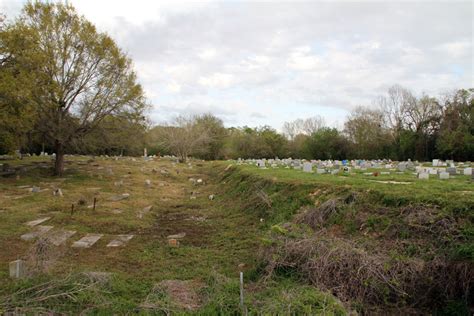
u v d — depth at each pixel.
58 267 7.19
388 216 8.31
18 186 18.56
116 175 25.70
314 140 51.69
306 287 5.99
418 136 42.88
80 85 22.64
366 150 47.28
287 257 6.96
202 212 14.56
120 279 6.68
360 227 8.40
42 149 42.66
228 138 59.72
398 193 9.03
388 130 47.69
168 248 9.20
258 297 5.71
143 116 25.47
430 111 43.06
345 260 6.43
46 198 15.21
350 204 9.37
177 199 18.00
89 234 10.45
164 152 59.09
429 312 5.89
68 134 22.14
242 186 17.44
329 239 7.36
